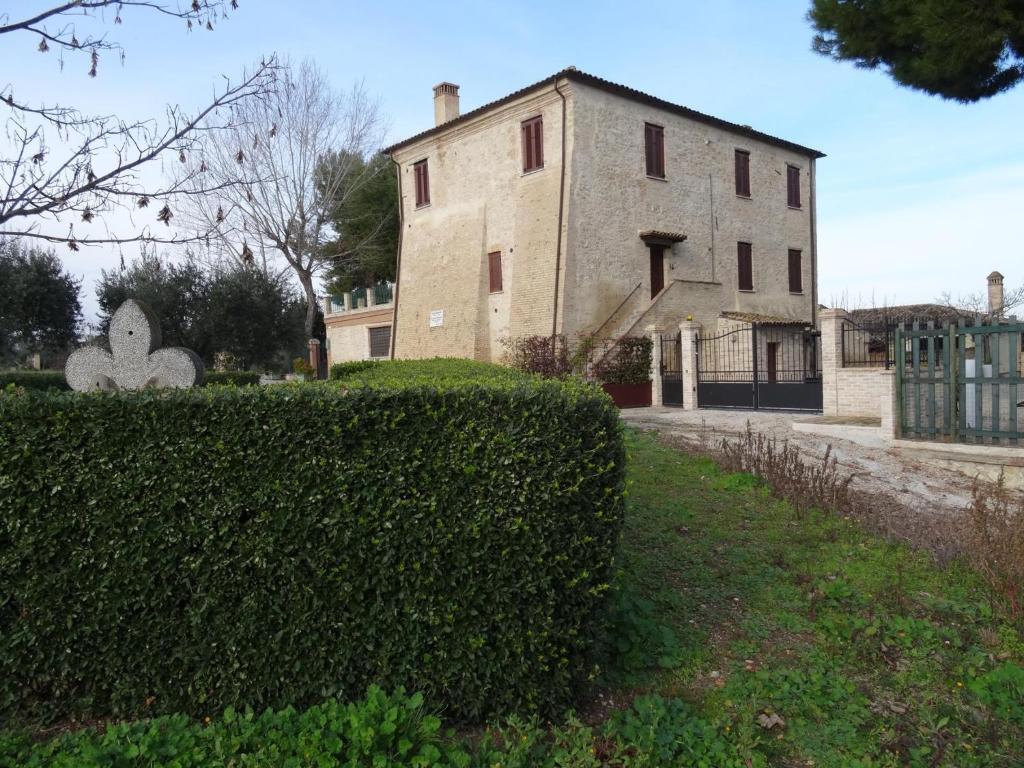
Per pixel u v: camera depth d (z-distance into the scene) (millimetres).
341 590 3539
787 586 5656
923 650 4691
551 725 3773
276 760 3113
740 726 3773
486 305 22781
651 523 6680
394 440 3600
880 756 3693
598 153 21031
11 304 27531
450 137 23969
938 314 26828
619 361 19781
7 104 4324
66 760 3086
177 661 3562
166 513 3484
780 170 27453
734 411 17297
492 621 3678
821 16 13383
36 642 3451
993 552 5621
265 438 3518
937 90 12789
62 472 3436
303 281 31344
